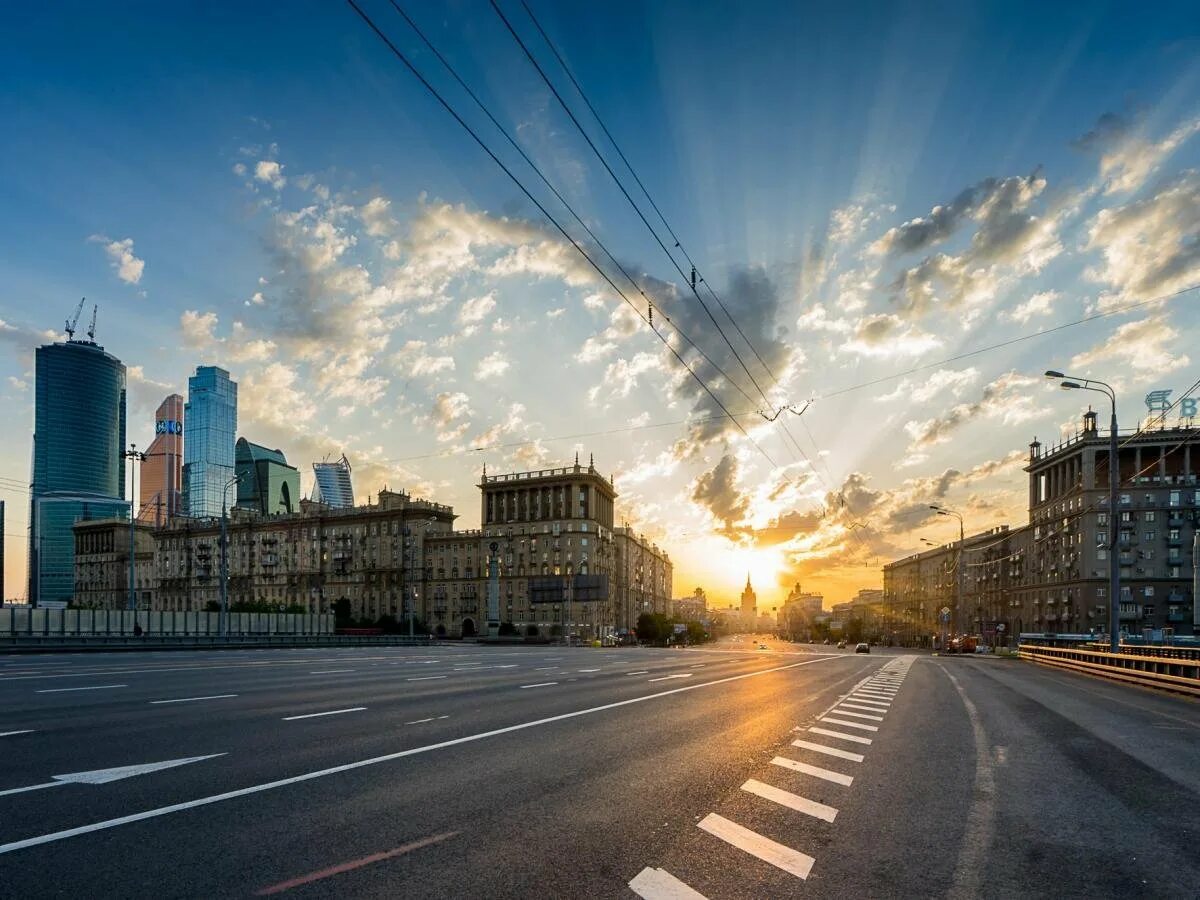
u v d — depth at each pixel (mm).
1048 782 7988
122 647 37344
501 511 132500
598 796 6836
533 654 45656
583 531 125875
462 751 8875
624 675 23719
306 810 6105
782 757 9000
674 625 154125
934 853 5422
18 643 33844
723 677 23609
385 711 12461
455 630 130000
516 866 4941
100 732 9609
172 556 159500
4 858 4844
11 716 11031
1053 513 104125
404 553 134000
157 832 5438
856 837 5762
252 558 148375
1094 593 93500
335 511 145000
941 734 11422
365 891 4441
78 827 5500
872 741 10500
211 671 21562
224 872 4695
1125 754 10070
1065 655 37281
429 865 4918
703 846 5449
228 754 8273
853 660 42094
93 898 4242
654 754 9000
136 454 58500
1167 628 89125
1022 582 114562
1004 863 5238
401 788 6934
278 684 17344
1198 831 6152
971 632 133750
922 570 163000
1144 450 94812
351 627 119312
